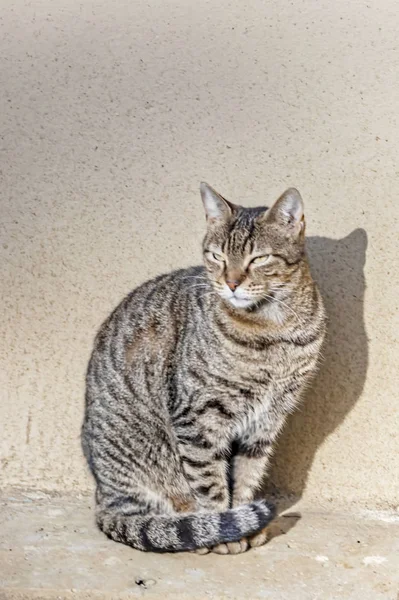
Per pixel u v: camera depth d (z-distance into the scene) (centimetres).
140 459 198
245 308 191
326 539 196
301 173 204
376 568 189
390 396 204
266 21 204
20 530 197
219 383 191
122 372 198
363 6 203
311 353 194
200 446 192
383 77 202
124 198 206
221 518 189
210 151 205
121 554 192
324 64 203
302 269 192
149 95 206
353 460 205
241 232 190
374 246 203
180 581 186
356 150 203
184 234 206
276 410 196
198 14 205
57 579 186
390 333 203
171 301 198
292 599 183
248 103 204
